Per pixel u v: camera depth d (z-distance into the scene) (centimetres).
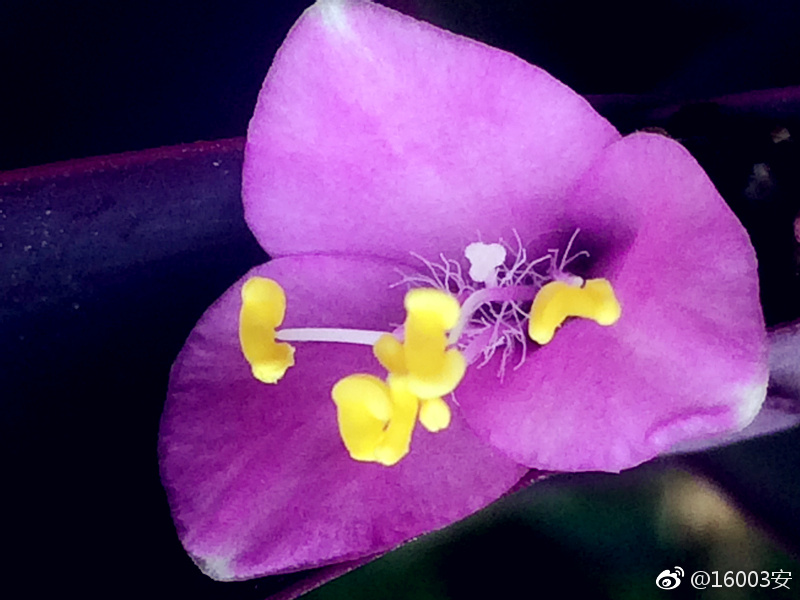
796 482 5
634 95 5
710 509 5
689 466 5
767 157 5
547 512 5
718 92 5
